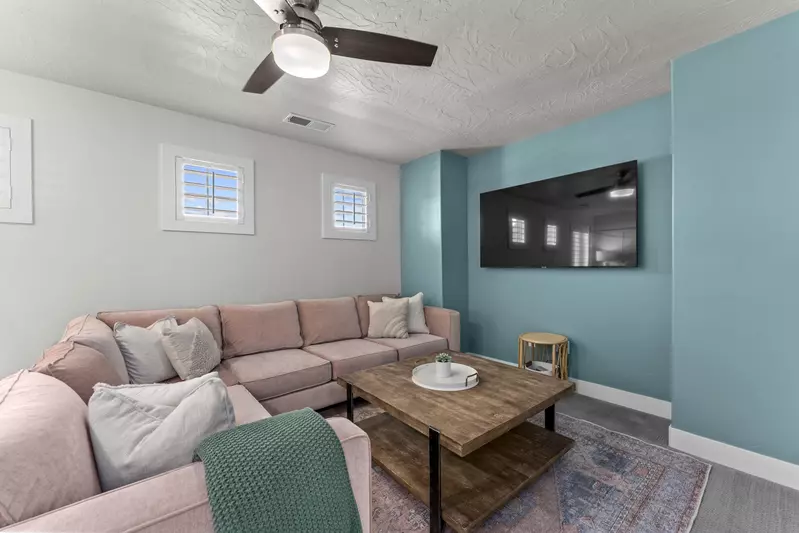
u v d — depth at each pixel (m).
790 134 1.62
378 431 1.98
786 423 1.63
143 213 2.47
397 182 4.07
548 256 3.03
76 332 1.62
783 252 1.64
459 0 1.51
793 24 1.61
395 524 1.42
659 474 1.72
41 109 2.12
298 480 0.76
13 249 2.04
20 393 0.82
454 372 2.01
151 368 1.86
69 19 1.59
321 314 3.01
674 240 1.97
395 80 2.18
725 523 1.39
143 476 0.76
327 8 1.55
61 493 0.64
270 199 3.09
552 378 1.93
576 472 1.74
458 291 3.74
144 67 2.01
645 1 1.53
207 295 2.76
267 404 2.12
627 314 2.60
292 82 2.20
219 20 1.61
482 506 1.37
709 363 1.85
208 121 2.74
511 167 3.38
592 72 2.11
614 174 2.60
